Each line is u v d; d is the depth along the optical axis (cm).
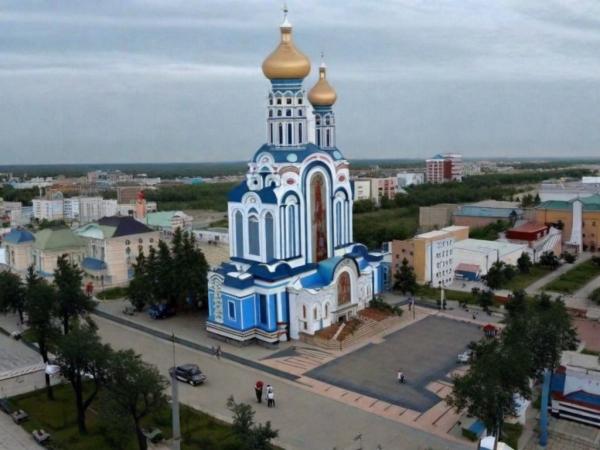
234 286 8600
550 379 5684
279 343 8656
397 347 8350
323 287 8844
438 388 6906
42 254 12606
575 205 16050
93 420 6134
